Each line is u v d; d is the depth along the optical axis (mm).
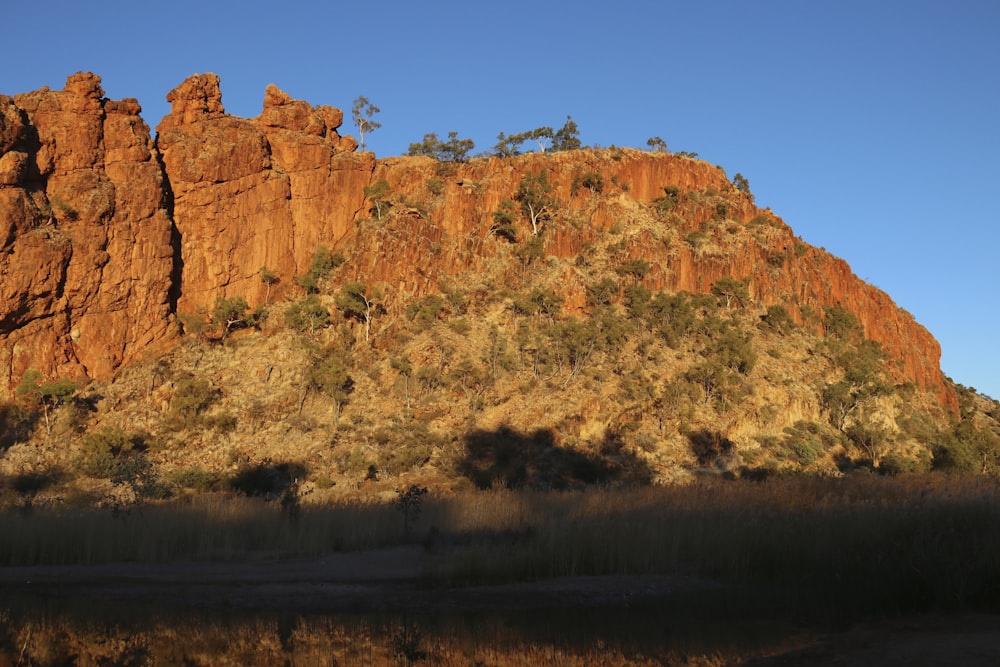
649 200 90062
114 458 47562
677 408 58812
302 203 75250
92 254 59844
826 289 91125
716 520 20625
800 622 12781
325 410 56844
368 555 20828
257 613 14422
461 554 19031
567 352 63125
